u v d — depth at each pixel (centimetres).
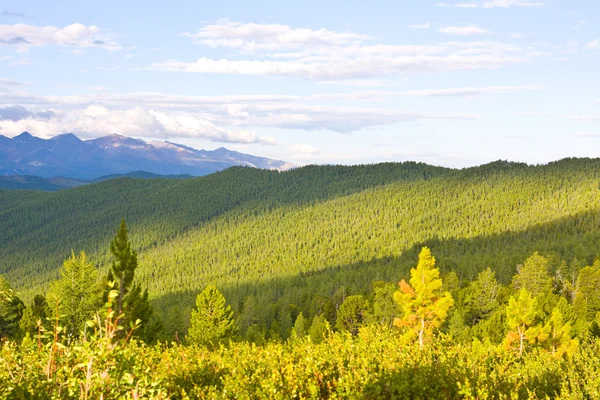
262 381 904
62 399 657
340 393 905
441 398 936
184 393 845
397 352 1235
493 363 1298
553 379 1186
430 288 2820
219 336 3759
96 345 623
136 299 2394
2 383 706
